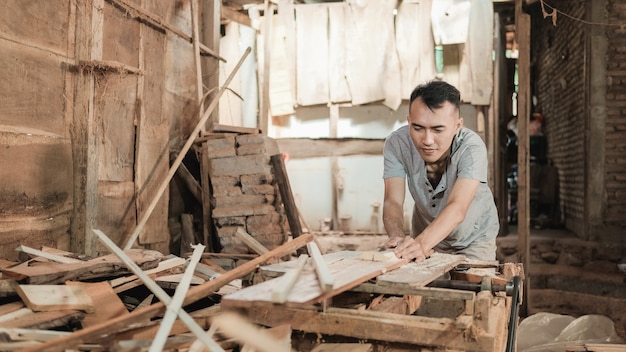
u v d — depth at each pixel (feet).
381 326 6.13
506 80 30.32
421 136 9.00
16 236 10.39
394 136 10.82
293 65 28.60
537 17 38.75
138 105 14.75
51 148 11.39
